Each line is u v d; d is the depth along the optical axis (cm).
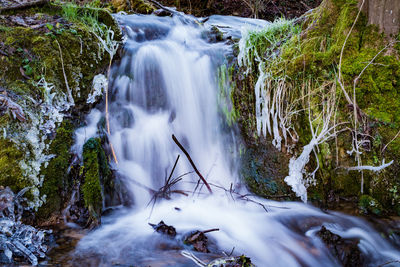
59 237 272
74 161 315
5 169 269
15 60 312
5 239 239
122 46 413
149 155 385
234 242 285
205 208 343
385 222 322
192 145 408
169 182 378
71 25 374
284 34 434
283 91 378
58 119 317
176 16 572
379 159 348
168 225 303
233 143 400
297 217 329
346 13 378
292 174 369
